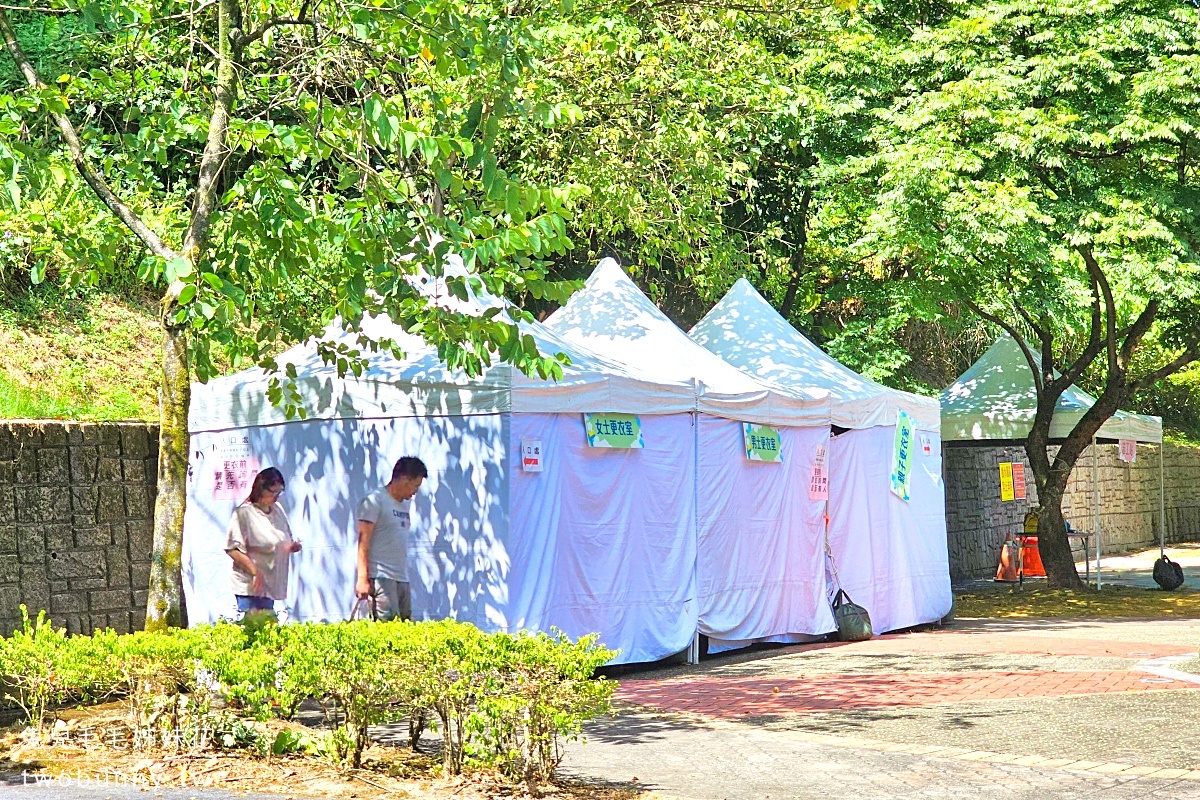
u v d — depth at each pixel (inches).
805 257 914.7
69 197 371.2
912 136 733.3
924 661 487.8
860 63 767.1
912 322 1092.5
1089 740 321.1
